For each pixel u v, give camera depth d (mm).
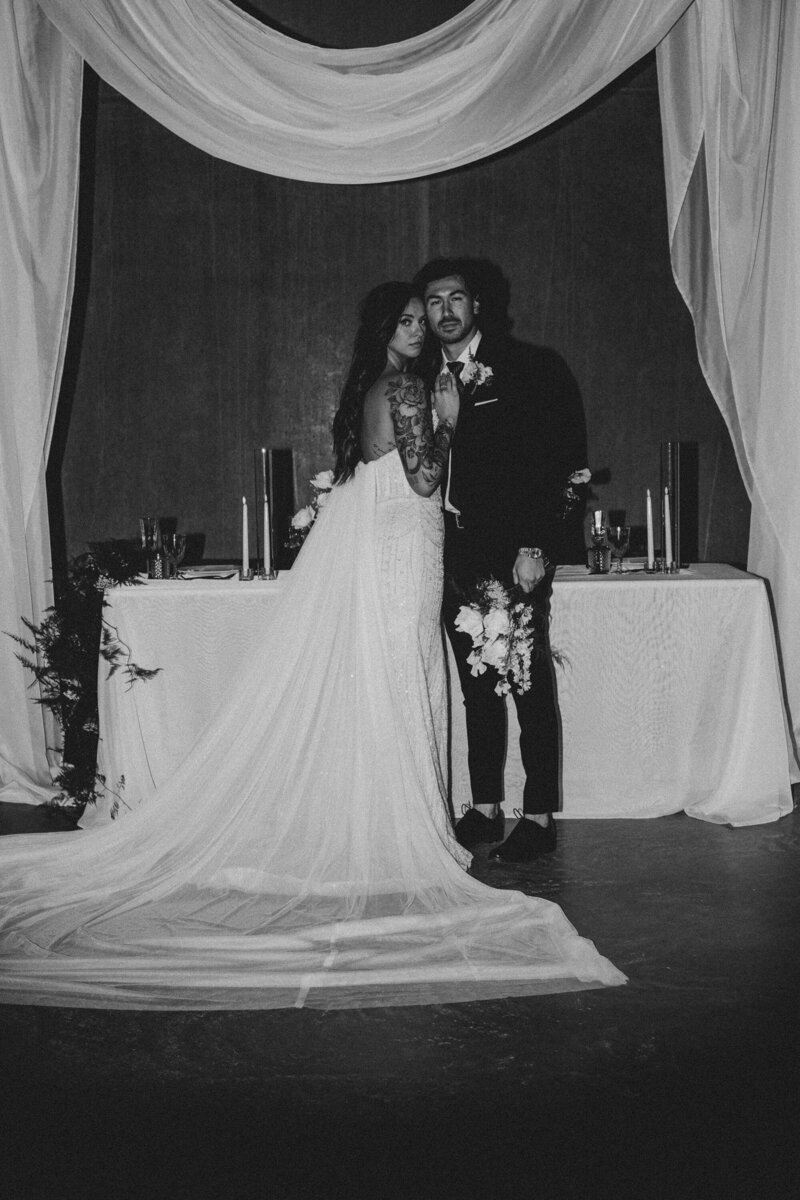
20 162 4570
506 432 3916
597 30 4453
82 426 5133
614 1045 2770
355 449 3723
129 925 3396
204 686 4203
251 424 5145
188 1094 2602
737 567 5219
